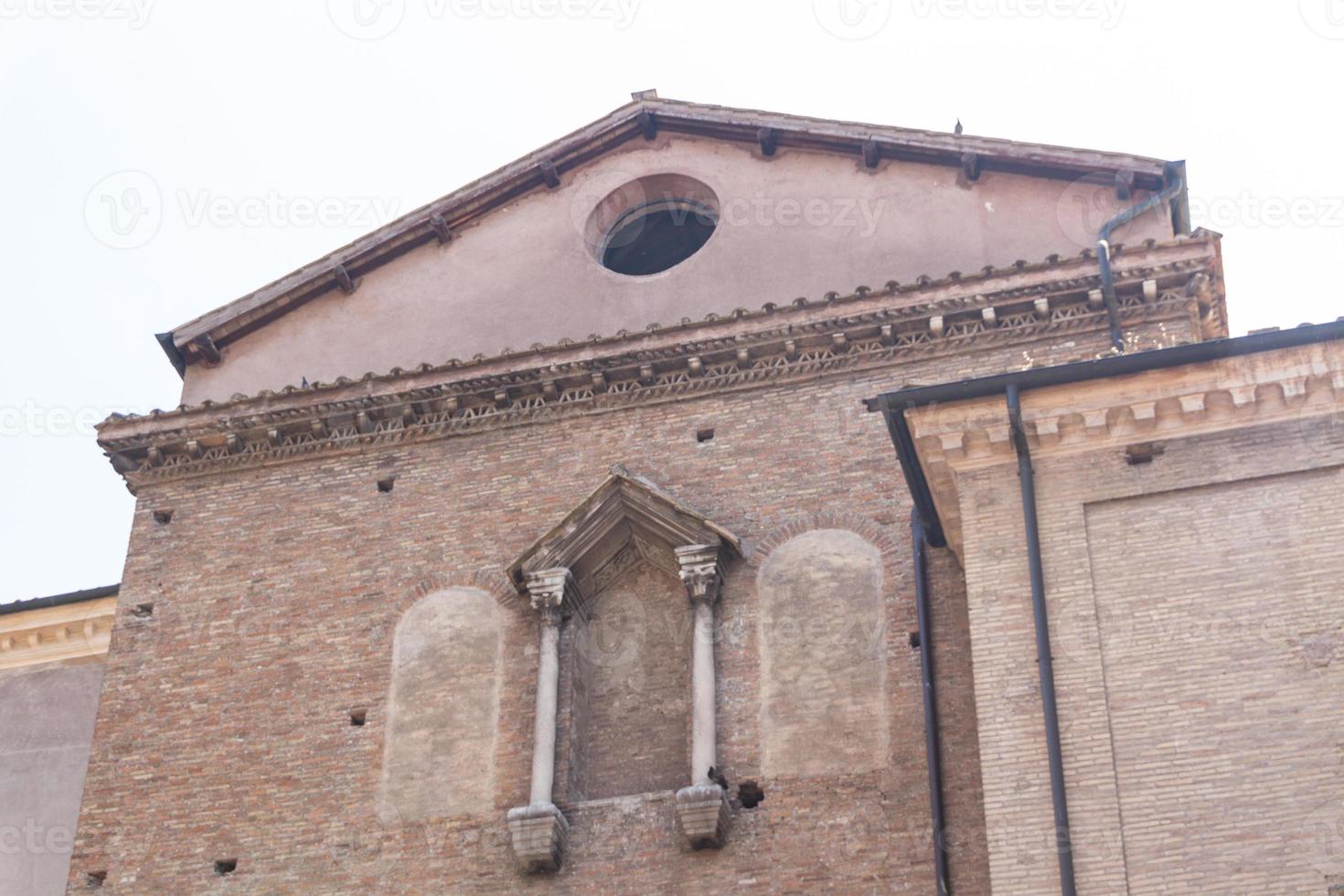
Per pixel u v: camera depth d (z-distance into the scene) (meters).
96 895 31.30
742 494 32.81
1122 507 27.53
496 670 32.06
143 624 34.06
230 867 31.14
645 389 34.44
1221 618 26.33
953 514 29.42
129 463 36.00
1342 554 26.36
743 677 30.91
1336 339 27.48
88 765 32.69
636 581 32.75
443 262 37.84
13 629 36.66
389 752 31.62
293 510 34.78
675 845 29.55
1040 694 26.30
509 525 33.62
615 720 31.55
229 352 37.81
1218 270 32.91
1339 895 23.98
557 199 38.06
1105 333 32.84
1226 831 24.78
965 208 35.31
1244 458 27.42
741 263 35.88
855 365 33.66
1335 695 25.38
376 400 35.16
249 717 32.53
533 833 29.69
